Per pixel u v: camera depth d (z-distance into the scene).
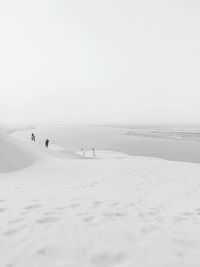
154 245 4.27
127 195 8.66
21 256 3.72
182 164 20.53
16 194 7.82
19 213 5.62
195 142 63.75
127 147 52.91
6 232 4.54
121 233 4.72
